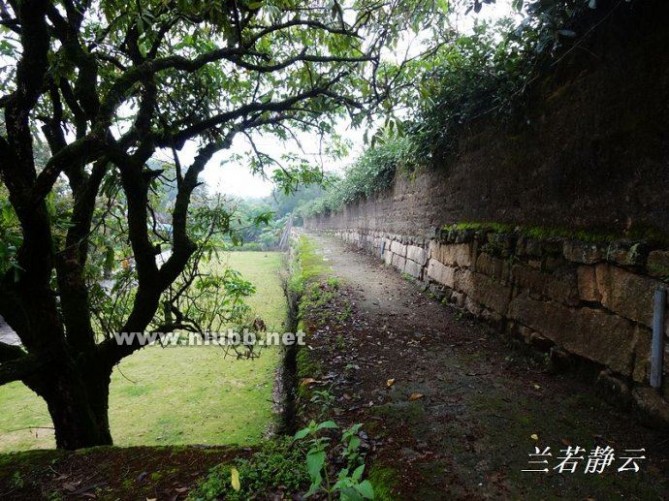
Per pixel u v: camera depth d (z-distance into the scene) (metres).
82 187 2.70
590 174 2.49
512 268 3.36
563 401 2.43
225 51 2.71
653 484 1.70
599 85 2.41
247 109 3.26
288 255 13.45
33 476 1.77
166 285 2.93
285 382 3.71
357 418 2.31
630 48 2.18
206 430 3.65
